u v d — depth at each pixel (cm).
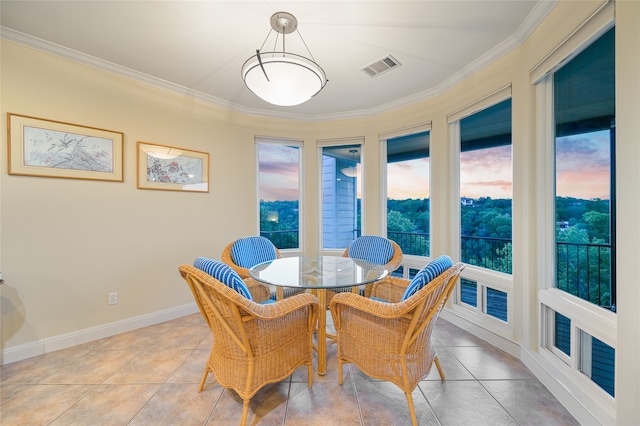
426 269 144
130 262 255
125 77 250
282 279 188
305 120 368
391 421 145
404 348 142
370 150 349
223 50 219
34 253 209
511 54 208
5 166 198
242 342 137
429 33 197
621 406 116
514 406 155
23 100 203
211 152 312
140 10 175
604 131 150
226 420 146
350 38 203
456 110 262
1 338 197
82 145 228
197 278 133
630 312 113
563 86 175
